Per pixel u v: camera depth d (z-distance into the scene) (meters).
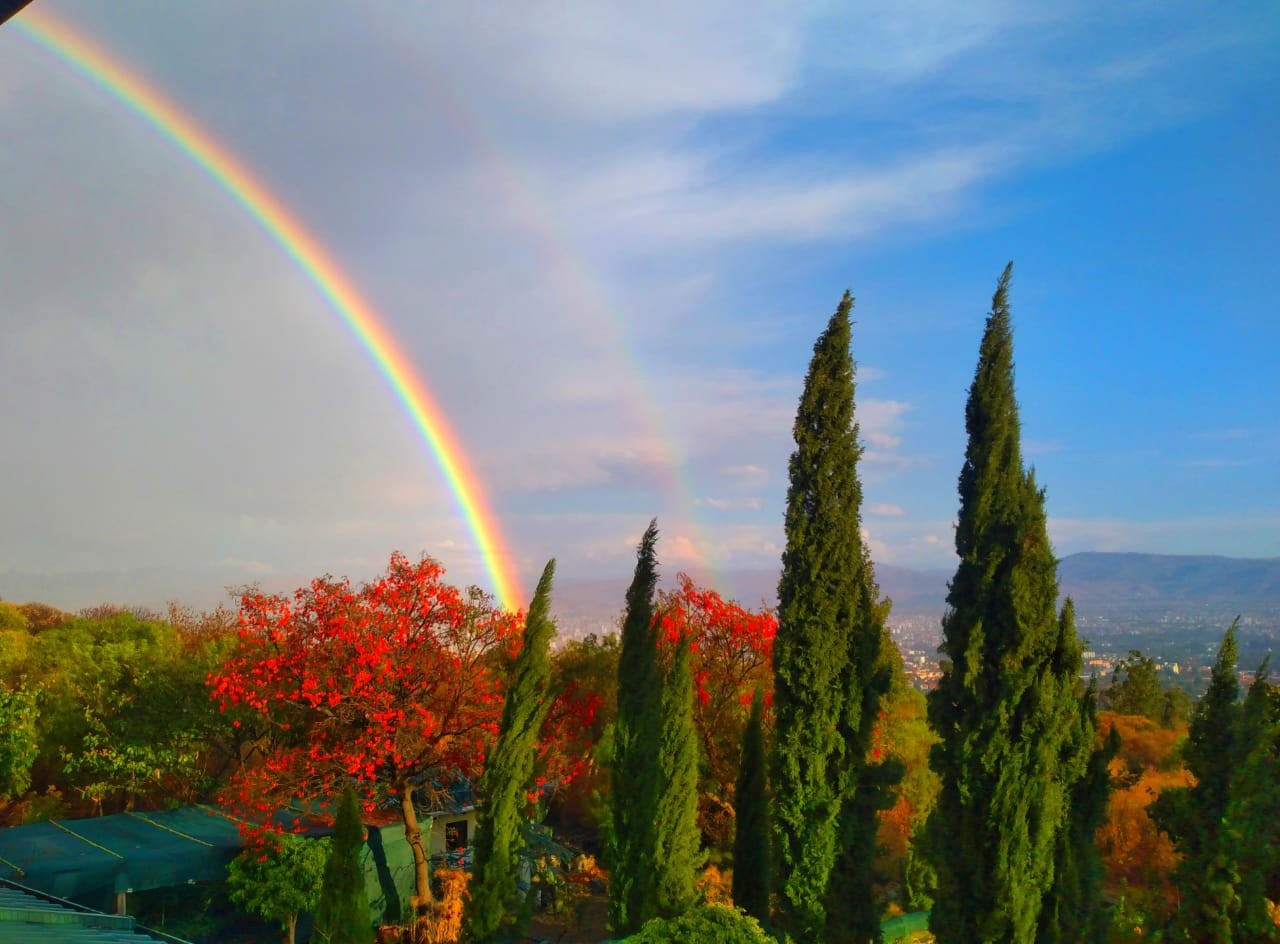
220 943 18.38
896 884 19.84
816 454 12.53
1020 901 9.55
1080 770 10.39
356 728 18.92
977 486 10.27
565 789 27.11
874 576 12.99
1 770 20.55
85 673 25.03
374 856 18.92
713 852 21.28
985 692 9.95
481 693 19.66
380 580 19.44
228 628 30.61
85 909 11.99
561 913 19.72
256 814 18.78
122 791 24.25
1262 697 11.69
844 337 12.69
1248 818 11.23
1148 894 13.95
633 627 13.45
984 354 10.44
